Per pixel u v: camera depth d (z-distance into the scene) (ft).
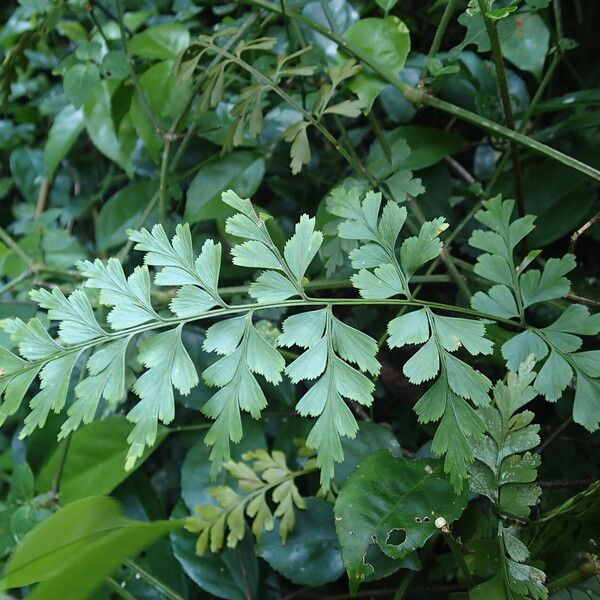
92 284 1.28
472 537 1.37
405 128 1.73
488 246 1.34
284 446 1.66
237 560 1.51
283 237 1.81
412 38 2.00
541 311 1.59
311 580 1.42
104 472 1.64
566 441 1.53
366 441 1.48
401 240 1.67
